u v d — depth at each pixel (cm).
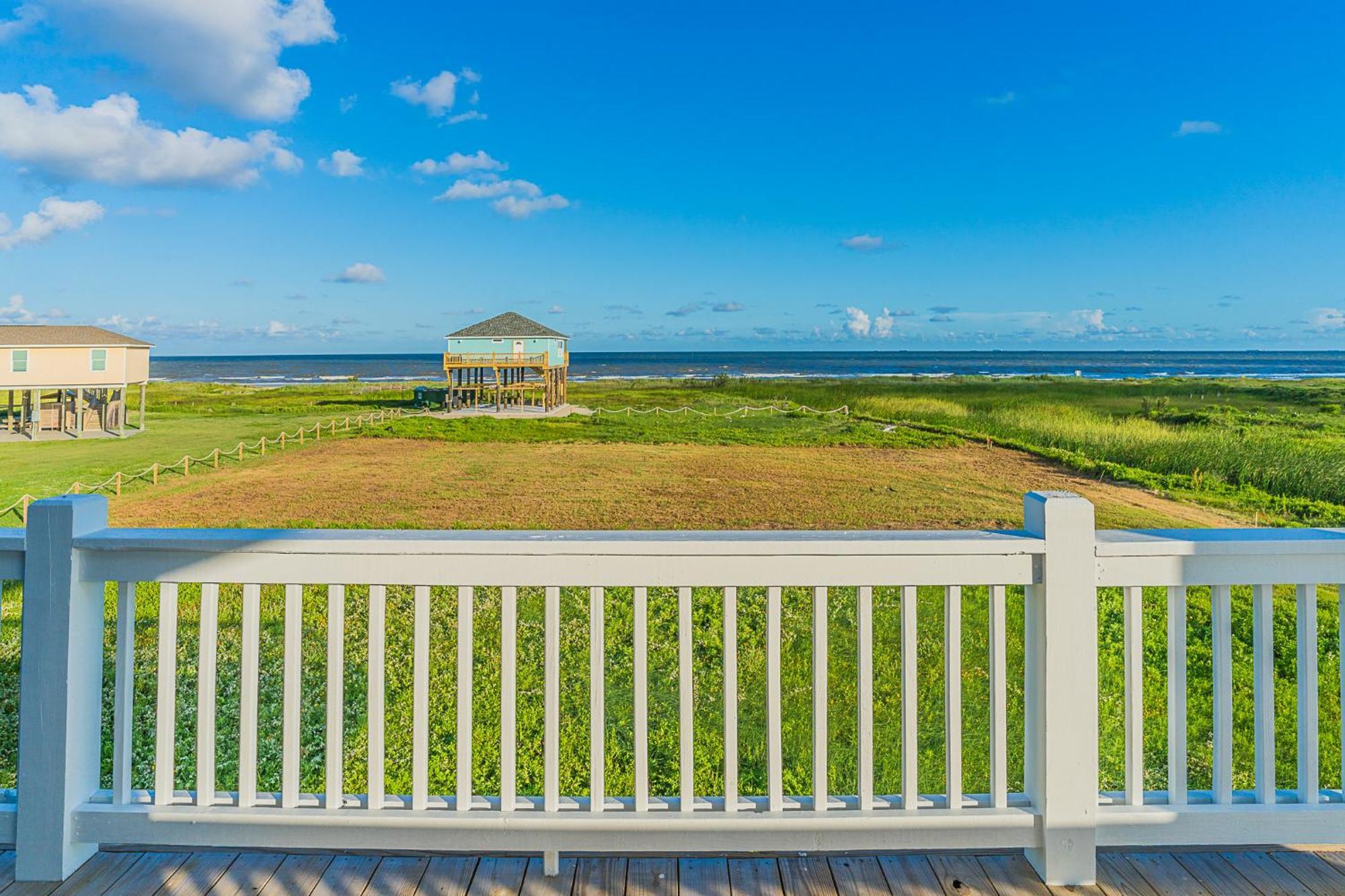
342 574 190
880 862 202
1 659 575
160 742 197
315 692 525
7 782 388
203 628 196
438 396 5178
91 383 3391
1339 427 3112
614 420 3622
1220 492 1955
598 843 194
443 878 195
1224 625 196
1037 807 196
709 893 189
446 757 430
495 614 713
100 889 189
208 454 2572
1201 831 198
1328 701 566
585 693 527
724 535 195
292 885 191
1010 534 195
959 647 196
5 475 2195
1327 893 189
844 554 190
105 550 192
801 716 501
